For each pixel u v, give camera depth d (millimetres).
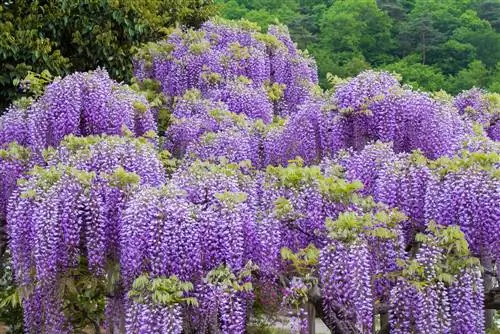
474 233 5887
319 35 29328
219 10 14523
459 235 5578
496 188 5805
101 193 6234
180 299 5449
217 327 5719
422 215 6316
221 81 10203
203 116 8945
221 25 11625
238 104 9555
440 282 5562
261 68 10758
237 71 10555
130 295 5469
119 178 6289
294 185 6285
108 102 8234
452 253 5840
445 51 28828
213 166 6512
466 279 5652
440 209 5996
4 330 9836
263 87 10164
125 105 8328
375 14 29281
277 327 9242
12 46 10562
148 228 5707
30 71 9945
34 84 8711
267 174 6613
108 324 6406
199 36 10945
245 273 5742
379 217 5688
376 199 6516
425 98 7527
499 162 6289
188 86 10398
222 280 5688
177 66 10453
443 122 7500
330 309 5867
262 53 10992
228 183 6309
